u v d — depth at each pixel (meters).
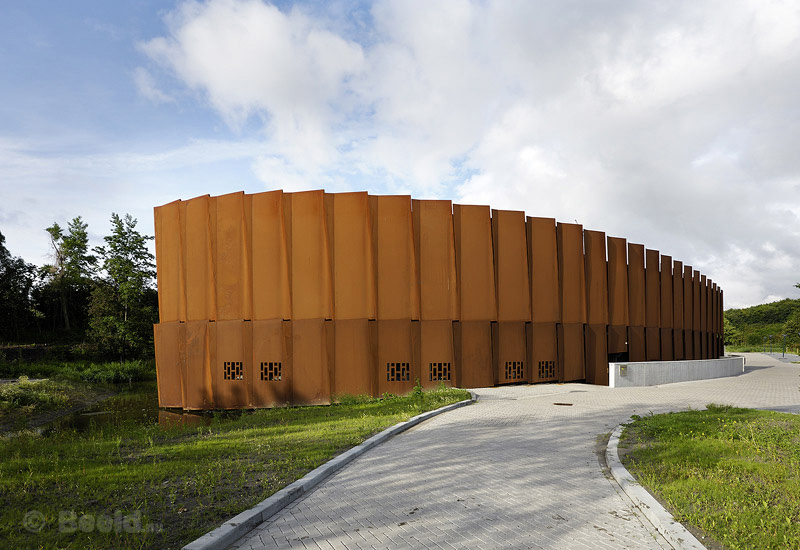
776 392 19.52
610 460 8.35
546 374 23.55
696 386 22.08
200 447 10.08
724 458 8.25
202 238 22.58
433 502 6.45
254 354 20.77
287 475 7.54
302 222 21.03
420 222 21.83
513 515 5.96
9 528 5.52
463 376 21.56
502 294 22.84
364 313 20.69
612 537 5.30
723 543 5.03
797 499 6.20
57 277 61.28
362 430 11.34
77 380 34.47
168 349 23.38
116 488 7.08
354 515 5.99
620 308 26.94
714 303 40.00
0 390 22.75
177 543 5.14
